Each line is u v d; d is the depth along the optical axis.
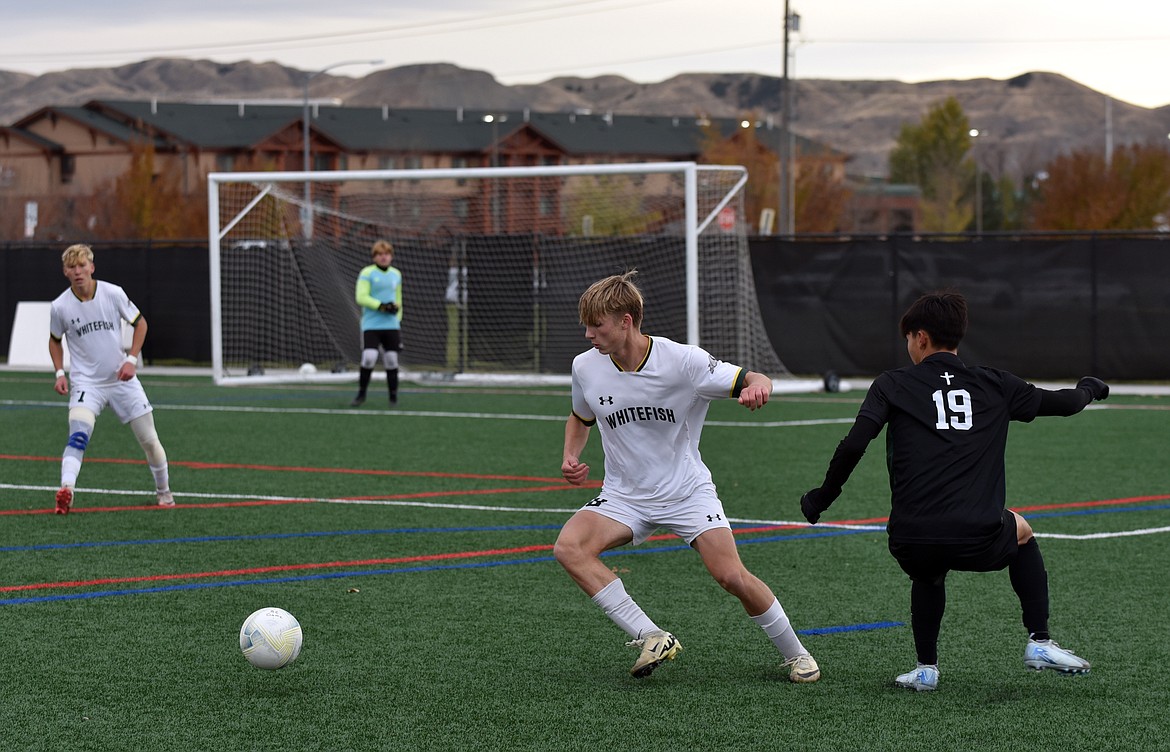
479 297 43.09
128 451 25.08
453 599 13.44
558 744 9.10
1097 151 98.75
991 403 9.88
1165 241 36.94
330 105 139.12
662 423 10.27
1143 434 27.09
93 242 47.09
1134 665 11.02
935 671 10.29
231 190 41.84
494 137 123.56
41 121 126.56
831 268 39.34
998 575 14.35
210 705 9.98
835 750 8.96
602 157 136.12
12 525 17.44
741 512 18.47
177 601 13.31
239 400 35.22
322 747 9.06
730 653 11.47
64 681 10.59
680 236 41.50
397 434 27.64
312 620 12.57
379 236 44.22
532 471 22.42
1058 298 37.81
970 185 144.00
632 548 16.03
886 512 18.50
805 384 37.25
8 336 48.59
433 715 9.74
